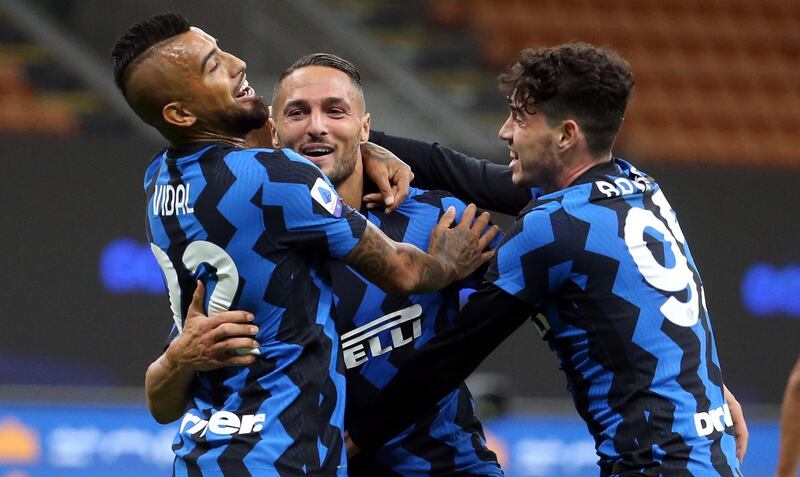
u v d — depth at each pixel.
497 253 12.55
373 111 42.41
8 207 30.30
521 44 48.72
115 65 12.35
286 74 13.86
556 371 32.22
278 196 11.84
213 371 12.17
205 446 11.88
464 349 12.70
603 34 50.31
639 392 11.99
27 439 28.41
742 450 13.98
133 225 30.84
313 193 11.95
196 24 37.94
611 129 12.69
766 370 33.09
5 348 30.11
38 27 42.88
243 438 11.73
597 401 12.33
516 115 12.88
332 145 13.59
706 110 47.69
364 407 13.98
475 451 14.53
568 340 12.50
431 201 14.52
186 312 12.59
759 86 49.81
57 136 30.64
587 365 12.37
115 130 40.00
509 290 12.36
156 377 12.39
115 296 30.66
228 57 12.40
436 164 15.12
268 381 11.89
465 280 14.21
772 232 33.34
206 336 11.80
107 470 28.75
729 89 49.22
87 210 30.61
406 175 14.24
